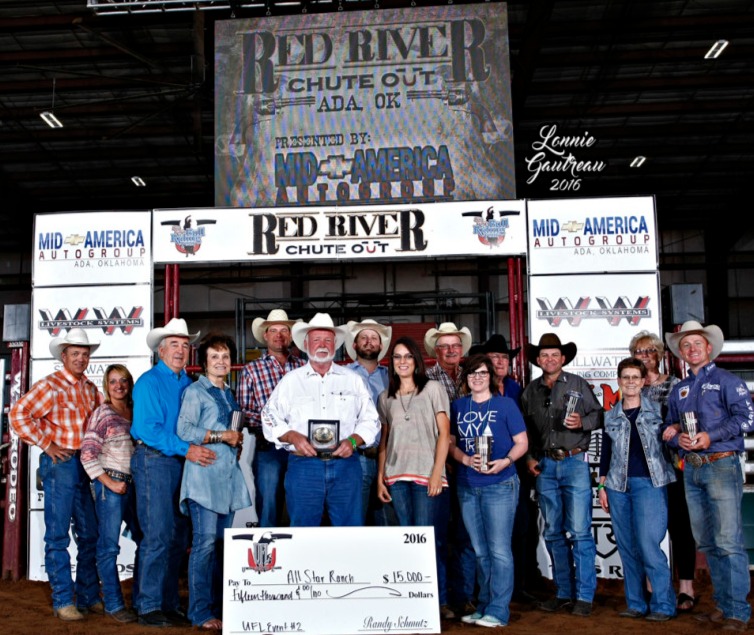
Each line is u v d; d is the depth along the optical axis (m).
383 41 9.48
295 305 23.34
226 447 5.36
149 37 14.62
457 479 5.65
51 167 20.03
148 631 5.20
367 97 9.38
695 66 16.44
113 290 8.24
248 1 10.00
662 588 5.58
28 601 6.61
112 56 14.98
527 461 6.12
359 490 5.35
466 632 5.19
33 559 7.81
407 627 4.98
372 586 5.02
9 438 8.24
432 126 9.30
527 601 6.31
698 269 24.20
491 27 9.42
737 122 18.55
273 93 9.45
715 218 23.91
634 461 5.68
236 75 9.52
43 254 8.32
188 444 5.25
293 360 6.59
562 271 8.12
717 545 5.34
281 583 4.99
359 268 23.61
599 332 8.05
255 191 9.29
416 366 5.59
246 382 6.28
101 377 8.15
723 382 5.46
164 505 5.35
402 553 5.08
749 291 24.22
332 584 5.01
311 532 5.09
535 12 13.12
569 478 5.89
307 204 9.13
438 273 23.23
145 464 5.35
